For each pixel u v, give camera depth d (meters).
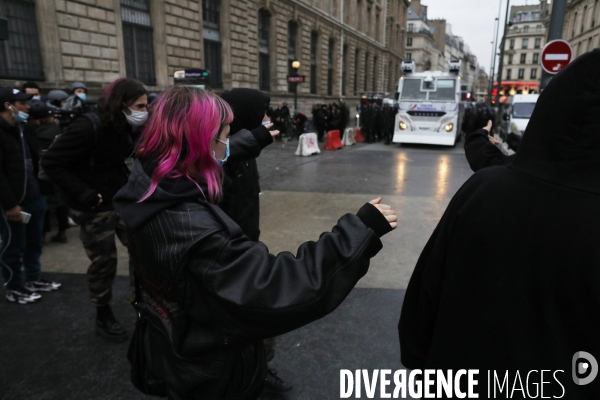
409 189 8.44
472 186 1.14
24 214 3.33
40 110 4.88
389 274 4.28
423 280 1.30
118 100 2.61
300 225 5.91
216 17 18.72
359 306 3.60
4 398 2.46
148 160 1.24
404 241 5.29
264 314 1.10
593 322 0.94
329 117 19.28
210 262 1.14
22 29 10.30
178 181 1.18
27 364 2.77
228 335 1.22
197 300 1.20
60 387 2.56
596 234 0.91
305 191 8.12
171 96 1.24
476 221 1.07
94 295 2.97
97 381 2.62
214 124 1.22
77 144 2.64
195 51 16.69
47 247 4.95
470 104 26.23
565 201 0.96
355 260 1.16
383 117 18.20
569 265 0.94
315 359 2.88
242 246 1.16
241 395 1.34
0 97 3.32
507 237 1.02
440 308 1.17
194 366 1.27
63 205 4.91
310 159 12.88
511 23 28.88
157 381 1.47
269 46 24.00
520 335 1.02
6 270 3.53
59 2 11.03
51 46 10.89
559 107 0.96
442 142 16.36
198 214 1.17
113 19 12.71
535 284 0.99
